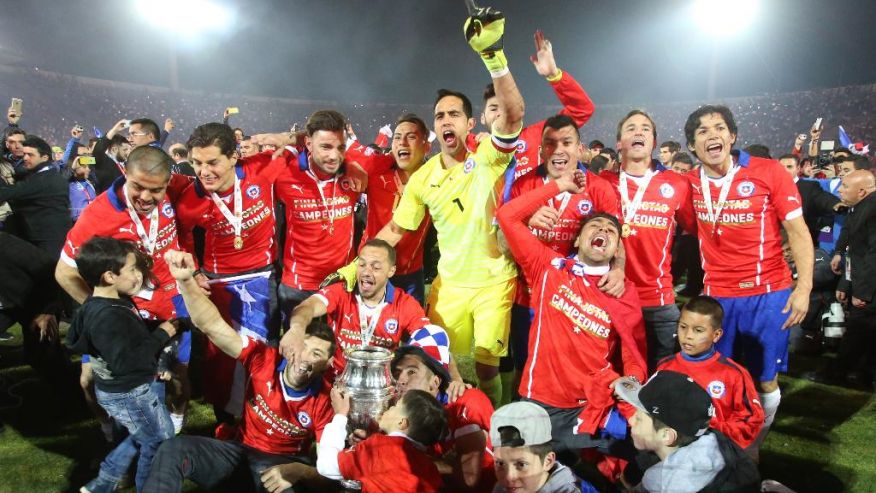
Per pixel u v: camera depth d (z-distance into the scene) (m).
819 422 4.90
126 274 3.42
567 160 4.04
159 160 3.82
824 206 6.83
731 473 2.60
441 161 4.32
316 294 4.05
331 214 4.55
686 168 8.45
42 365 4.91
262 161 4.45
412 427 2.97
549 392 3.78
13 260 4.64
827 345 6.74
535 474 2.84
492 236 4.25
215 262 4.51
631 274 4.36
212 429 4.75
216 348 4.34
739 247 4.24
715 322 3.63
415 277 4.96
